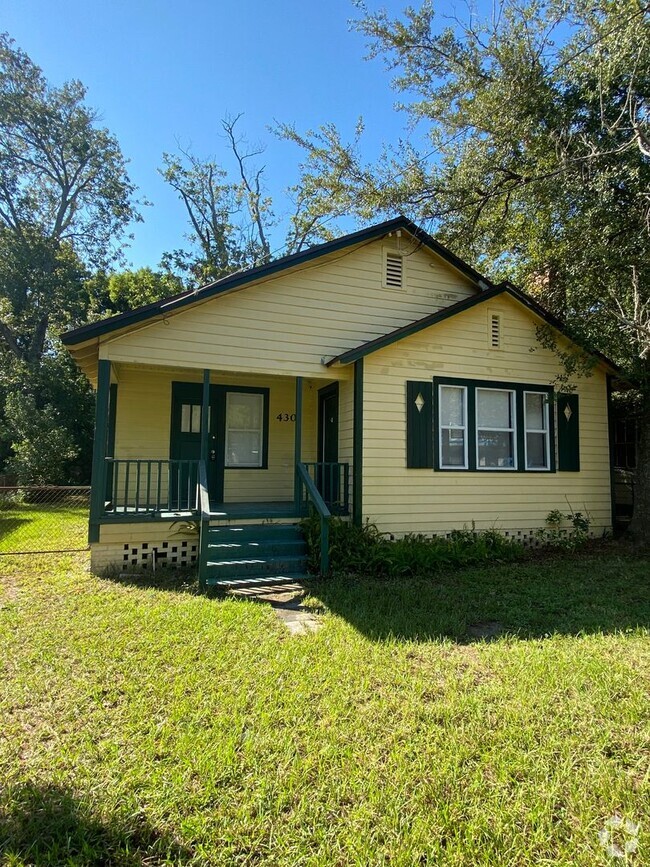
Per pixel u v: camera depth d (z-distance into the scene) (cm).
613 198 782
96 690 324
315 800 223
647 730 282
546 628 460
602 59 731
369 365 813
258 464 973
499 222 1088
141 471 909
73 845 199
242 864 190
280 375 806
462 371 871
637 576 669
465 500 858
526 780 238
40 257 2284
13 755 257
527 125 876
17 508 1456
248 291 792
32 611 494
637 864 190
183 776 237
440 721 289
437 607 515
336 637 424
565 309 966
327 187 1433
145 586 604
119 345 712
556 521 913
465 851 195
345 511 812
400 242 913
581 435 958
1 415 2084
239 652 388
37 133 2322
